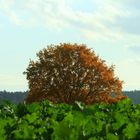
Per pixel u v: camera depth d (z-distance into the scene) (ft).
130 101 42.83
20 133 18.53
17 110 35.60
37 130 19.67
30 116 24.36
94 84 264.93
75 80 265.75
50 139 19.21
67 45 271.69
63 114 27.43
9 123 21.90
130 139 19.61
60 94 266.98
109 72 269.44
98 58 271.90
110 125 20.36
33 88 268.21
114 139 17.57
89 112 33.81
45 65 265.95
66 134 17.62
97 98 267.18
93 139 17.43
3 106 36.99
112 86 267.18
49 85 264.93
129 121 23.52
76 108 36.81
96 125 20.22
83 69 264.93
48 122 22.48
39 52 271.90
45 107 38.09
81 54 265.95
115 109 39.04
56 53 268.41
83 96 264.31
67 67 266.98
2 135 19.06
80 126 19.49
